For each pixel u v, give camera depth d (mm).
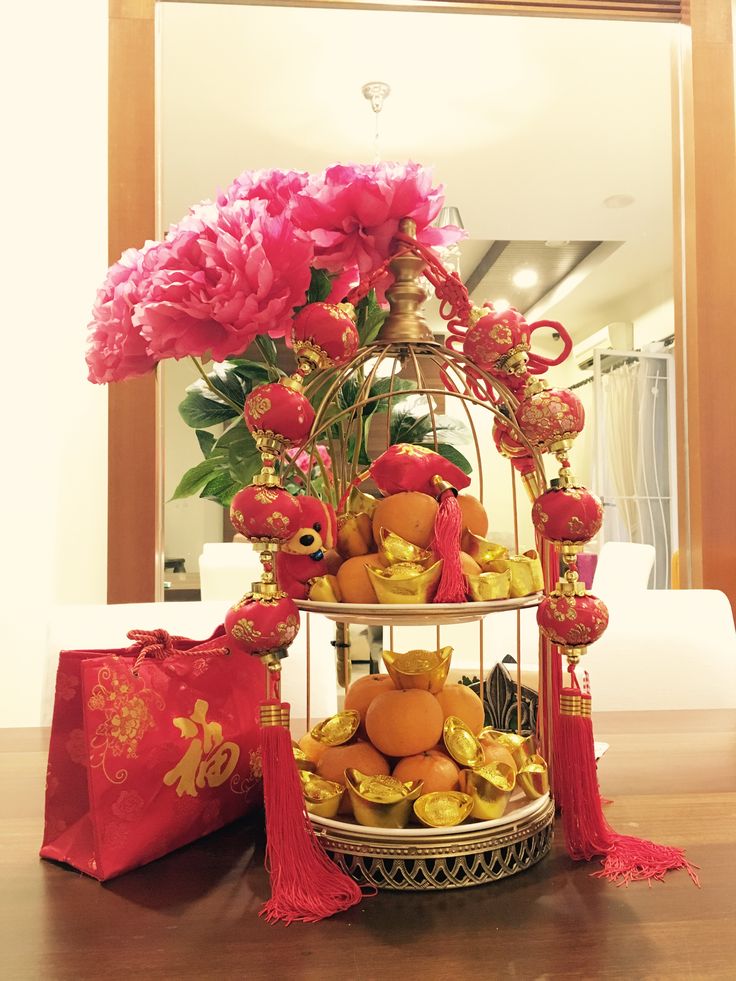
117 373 651
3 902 521
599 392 2129
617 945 455
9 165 1848
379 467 602
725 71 2049
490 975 422
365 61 2008
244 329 564
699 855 590
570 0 2012
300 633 1333
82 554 1868
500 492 1963
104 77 1882
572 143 2104
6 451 1842
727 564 2039
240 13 1949
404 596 535
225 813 643
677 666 1423
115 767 551
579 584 571
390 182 588
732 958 440
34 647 1853
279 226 554
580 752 574
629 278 2143
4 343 1844
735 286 2055
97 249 1886
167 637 595
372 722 563
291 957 444
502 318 582
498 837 535
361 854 522
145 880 555
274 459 553
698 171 2047
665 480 2141
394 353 640
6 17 1849
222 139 1973
